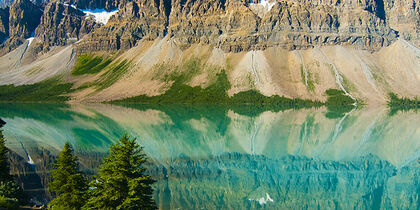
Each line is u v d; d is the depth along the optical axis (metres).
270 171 83.94
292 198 66.81
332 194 69.81
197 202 62.22
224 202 63.09
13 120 168.38
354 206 64.12
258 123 166.25
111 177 39.81
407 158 98.44
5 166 56.47
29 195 61.31
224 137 128.62
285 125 159.25
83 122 162.75
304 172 84.12
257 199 65.44
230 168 85.31
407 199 68.19
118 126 151.25
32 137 121.19
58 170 46.66
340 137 129.00
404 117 189.12
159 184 71.12
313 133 137.62
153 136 127.69
